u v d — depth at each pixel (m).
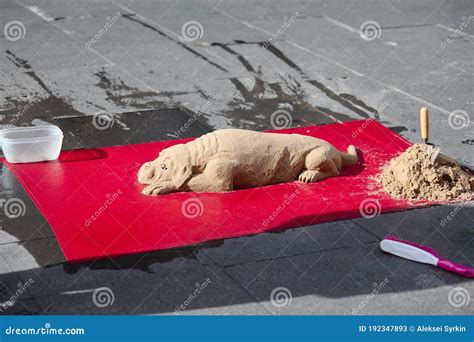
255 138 7.41
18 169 7.72
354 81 10.80
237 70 11.22
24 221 6.68
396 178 7.43
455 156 8.29
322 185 7.47
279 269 6.04
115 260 6.09
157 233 6.50
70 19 13.70
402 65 11.48
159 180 7.30
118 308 5.50
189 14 14.22
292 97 10.17
